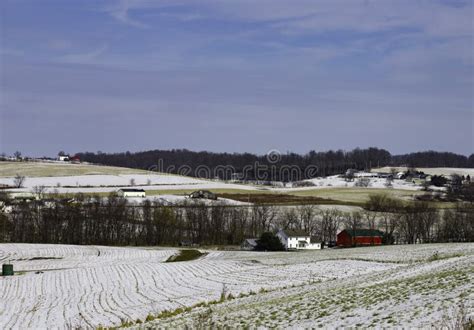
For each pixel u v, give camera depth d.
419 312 24.91
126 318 36.22
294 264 62.94
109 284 54.25
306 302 33.56
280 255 79.62
